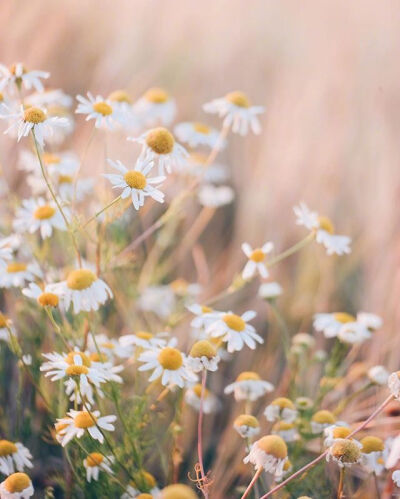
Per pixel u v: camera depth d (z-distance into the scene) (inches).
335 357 24.8
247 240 28.5
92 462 21.5
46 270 24.1
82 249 26.4
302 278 28.2
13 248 23.6
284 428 22.3
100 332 24.5
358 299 28.1
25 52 29.0
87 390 21.3
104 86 29.6
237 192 29.5
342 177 29.2
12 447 21.6
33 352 24.1
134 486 21.7
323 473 22.9
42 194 26.2
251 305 27.7
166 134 22.0
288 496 22.0
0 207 25.7
